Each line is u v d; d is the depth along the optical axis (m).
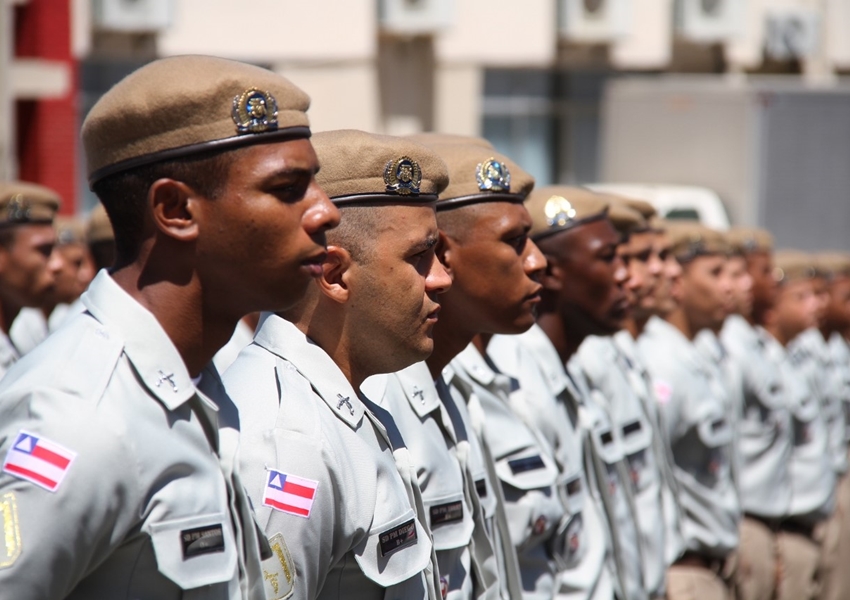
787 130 22.83
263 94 3.55
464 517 5.42
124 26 21.38
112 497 3.28
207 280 3.58
